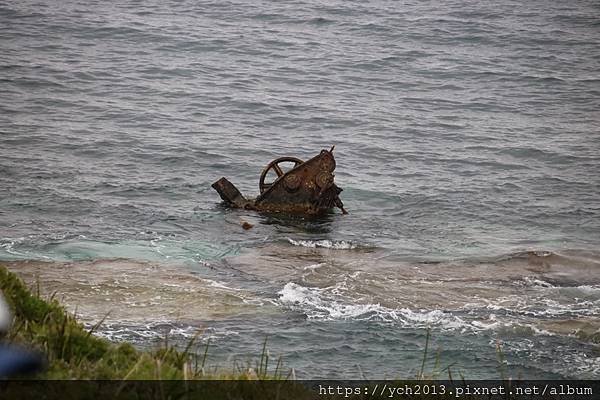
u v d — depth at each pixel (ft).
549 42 602.85
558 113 439.63
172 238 241.35
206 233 248.73
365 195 297.74
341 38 589.73
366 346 164.55
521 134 393.29
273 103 425.69
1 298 67.87
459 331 175.01
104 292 186.19
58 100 406.82
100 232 242.99
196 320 173.27
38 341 92.12
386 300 193.06
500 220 277.03
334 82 480.64
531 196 304.50
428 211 283.38
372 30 615.98
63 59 490.49
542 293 203.21
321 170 272.51
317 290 198.29
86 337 96.12
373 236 254.06
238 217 266.77
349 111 420.36
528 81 504.02
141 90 435.94
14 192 275.80
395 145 366.43
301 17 646.33
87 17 599.98
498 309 190.29
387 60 536.01
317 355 158.30
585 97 474.08
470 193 304.71
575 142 383.04
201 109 408.26
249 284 201.36
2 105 392.06
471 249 242.99
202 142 354.13
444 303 193.26
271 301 188.96
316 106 425.69
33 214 256.32
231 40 563.89
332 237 250.78
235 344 160.97
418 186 310.65
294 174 273.54
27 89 423.64
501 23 651.25
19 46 514.27
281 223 263.29
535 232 265.75
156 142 349.20
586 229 270.26
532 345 168.96
